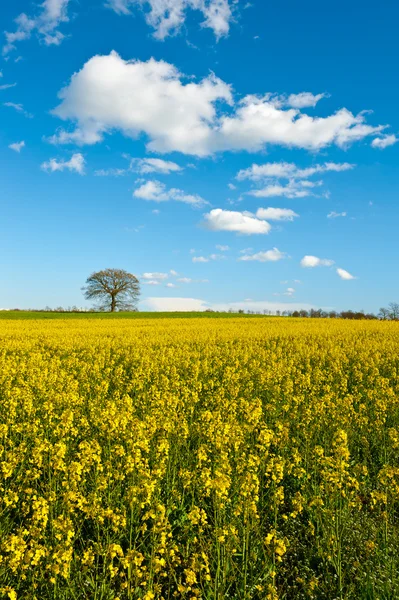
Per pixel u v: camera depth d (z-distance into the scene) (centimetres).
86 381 1631
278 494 680
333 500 697
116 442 971
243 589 557
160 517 562
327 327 4078
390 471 685
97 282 8475
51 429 1045
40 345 2705
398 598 541
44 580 544
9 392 1251
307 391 1493
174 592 543
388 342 2667
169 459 841
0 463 775
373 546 603
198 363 1836
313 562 633
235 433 910
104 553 547
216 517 638
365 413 1223
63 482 672
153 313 7562
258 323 4797
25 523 697
